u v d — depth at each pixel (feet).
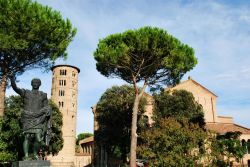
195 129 96.43
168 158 87.35
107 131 161.68
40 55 70.18
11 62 68.49
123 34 95.04
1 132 105.91
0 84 70.03
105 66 100.99
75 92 266.16
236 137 111.24
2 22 62.69
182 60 93.04
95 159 204.13
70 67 265.13
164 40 91.61
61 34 69.97
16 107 127.54
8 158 100.68
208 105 208.13
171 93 177.78
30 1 67.00
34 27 64.03
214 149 93.04
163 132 92.58
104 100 167.12
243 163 153.79
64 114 253.44
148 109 190.60
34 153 40.70
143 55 93.91
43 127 41.57
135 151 96.17
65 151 245.04
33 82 42.73
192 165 87.35
